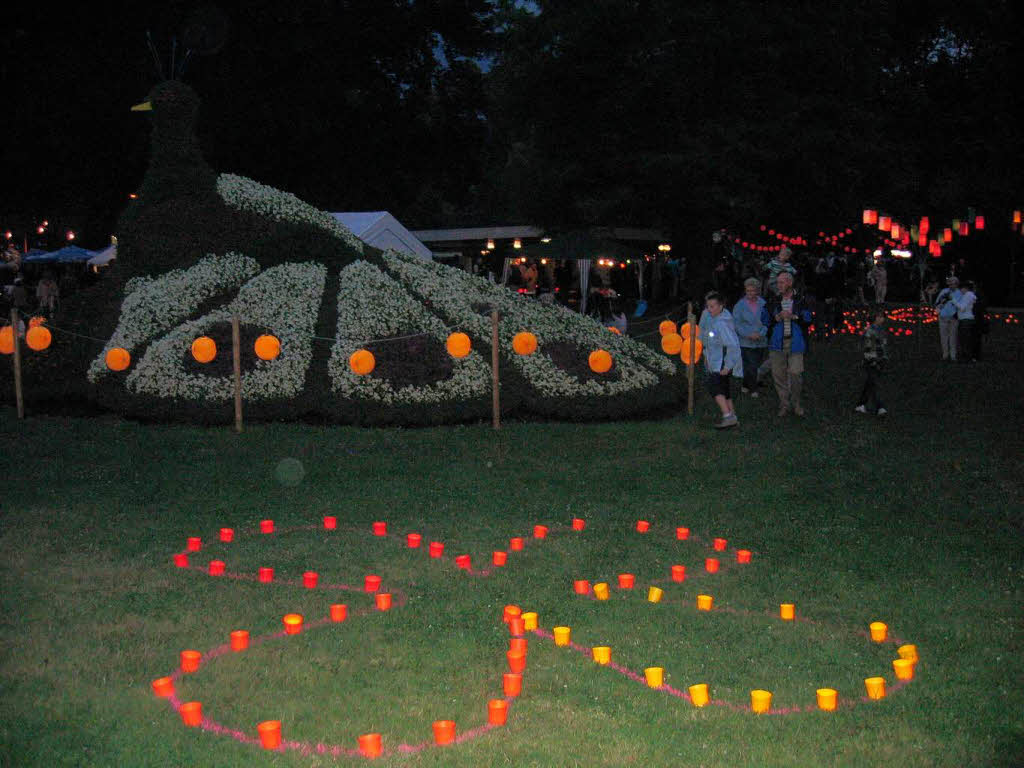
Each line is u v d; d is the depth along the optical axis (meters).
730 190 29.92
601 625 6.93
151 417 15.53
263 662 6.22
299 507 10.41
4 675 5.99
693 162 29.22
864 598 7.55
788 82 31.70
